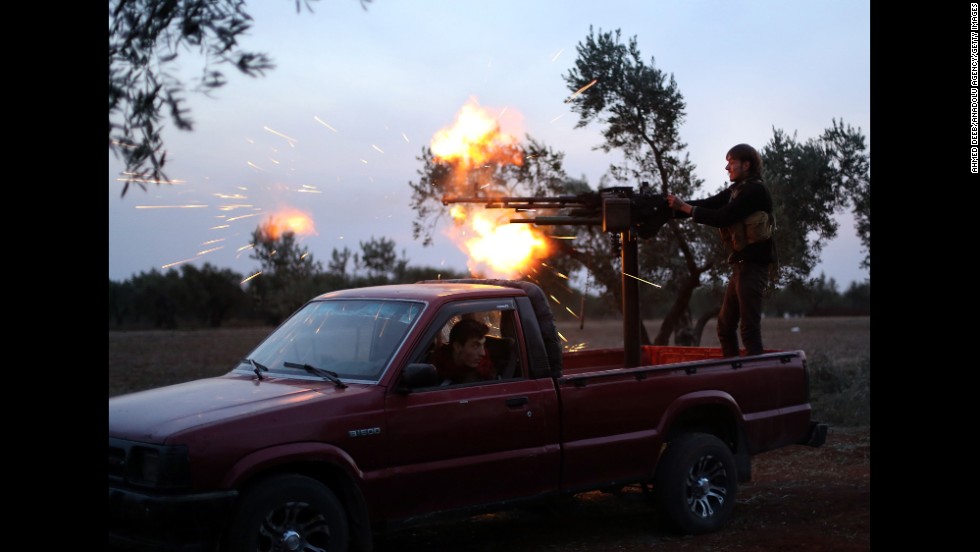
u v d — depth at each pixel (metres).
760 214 7.34
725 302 7.86
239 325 41.84
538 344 5.98
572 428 5.98
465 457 5.47
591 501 7.73
